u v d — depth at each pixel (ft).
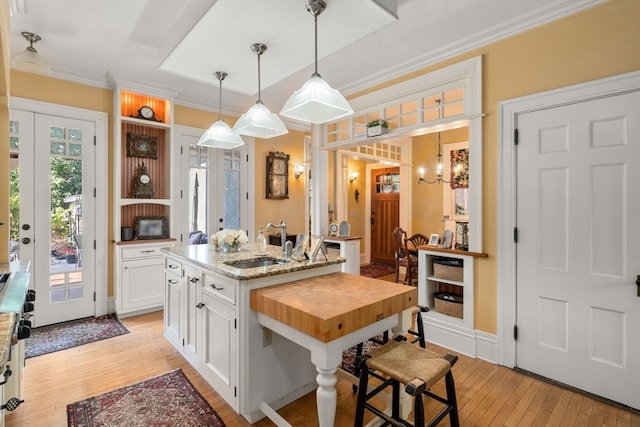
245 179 16.80
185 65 8.68
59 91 11.59
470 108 9.31
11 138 10.73
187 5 7.32
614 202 7.13
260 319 6.36
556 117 7.86
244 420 6.56
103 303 12.53
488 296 9.09
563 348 7.86
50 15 8.25
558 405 7.07
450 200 19.12
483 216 9.16
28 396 7.29
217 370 7.19
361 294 6.20
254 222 17.08
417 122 10.57
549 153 7.98
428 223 20.04
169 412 6.77
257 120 8.17
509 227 8.64
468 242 9.66
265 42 7.48
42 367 8.58
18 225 10.84
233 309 6.57
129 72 11.73
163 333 10.80
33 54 8.45
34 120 11.12
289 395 7.13
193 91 13.70
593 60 7.30
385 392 7.38
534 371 8.32
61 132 11.66
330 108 7.75
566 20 7.66
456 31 8.83
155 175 13.92
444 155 19.36
